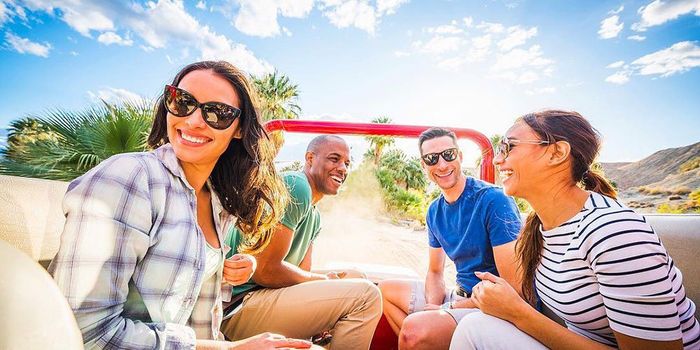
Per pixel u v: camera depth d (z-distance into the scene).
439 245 1.97
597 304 0.93
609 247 0.85
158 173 0.88
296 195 1.51
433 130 1.77
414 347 1.30
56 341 0.40
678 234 1.27
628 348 0.83
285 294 1.46
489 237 1.63
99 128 7.19
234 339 1.48
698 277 1.17
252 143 1.13
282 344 0.89
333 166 1.84
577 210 0.99
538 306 1.28
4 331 0.36
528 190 1.06
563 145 0.99
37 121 7.45
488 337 0.97
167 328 0.80
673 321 0.78
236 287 1.55
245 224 1.27
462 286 1.73
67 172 7.23
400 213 28.81
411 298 1.84
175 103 0.94
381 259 10.24
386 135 1.83
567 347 0.91
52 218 0.91
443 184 1.74
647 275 0.80
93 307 0.69
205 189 1.16
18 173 7.22
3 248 0.44
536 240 1.14
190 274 0.88
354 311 1.48
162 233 0.85
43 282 0.44
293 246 1.69
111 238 0.73
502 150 1.10
